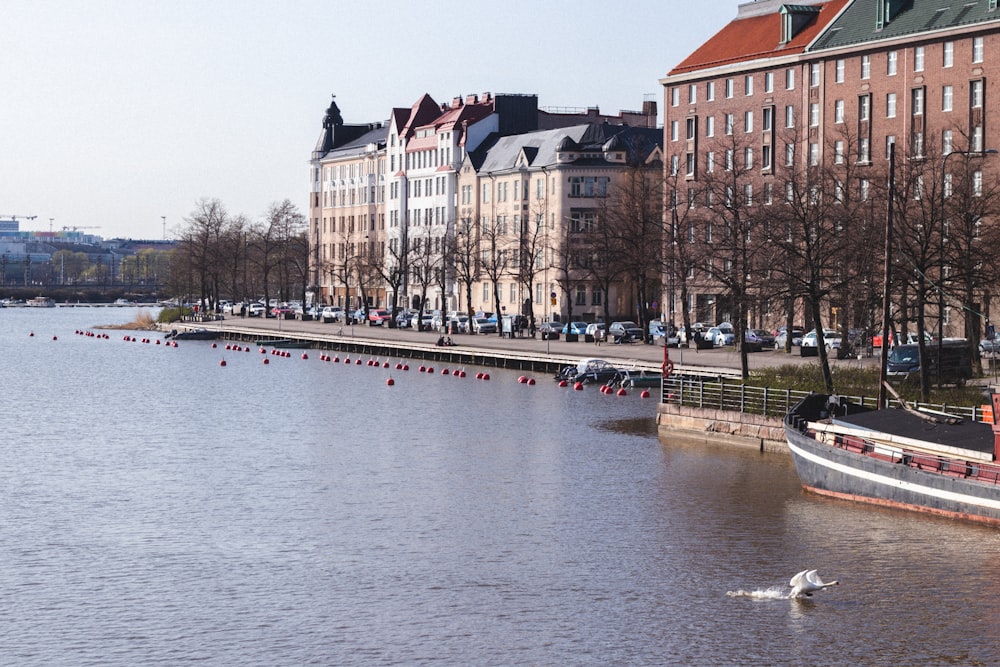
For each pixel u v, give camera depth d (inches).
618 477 2618.1
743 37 6092.5
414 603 1779.0
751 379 3193.9
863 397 2738.7
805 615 1724.9
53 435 3309.5
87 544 2094.0
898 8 5295.3
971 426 2303.2
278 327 7455.7
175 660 1572.3
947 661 1569.9
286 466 2797.7
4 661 1568.7
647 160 6643.7
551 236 7022.6
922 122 5083.7
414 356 5748.0
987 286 3437.5
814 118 5580.7
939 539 2063.2
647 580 1881.2
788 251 3339.1
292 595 1815.9
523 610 1749.5
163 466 2807.6
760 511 2284.7
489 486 2546.8
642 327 5595.5
